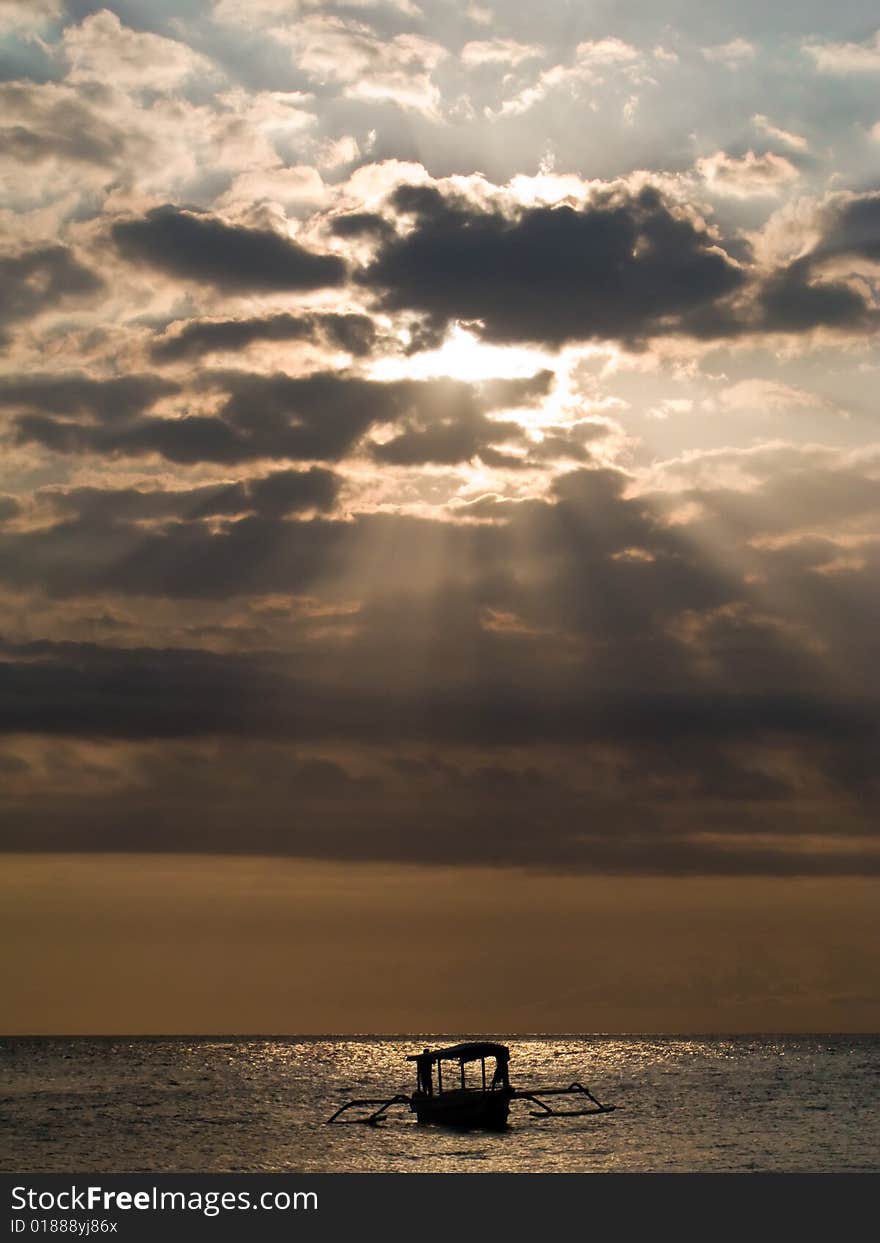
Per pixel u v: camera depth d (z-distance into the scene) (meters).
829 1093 191.75
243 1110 165.50
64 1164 112.00
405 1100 144.12
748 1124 142.38
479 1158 114.44
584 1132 134.12
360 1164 110.81
